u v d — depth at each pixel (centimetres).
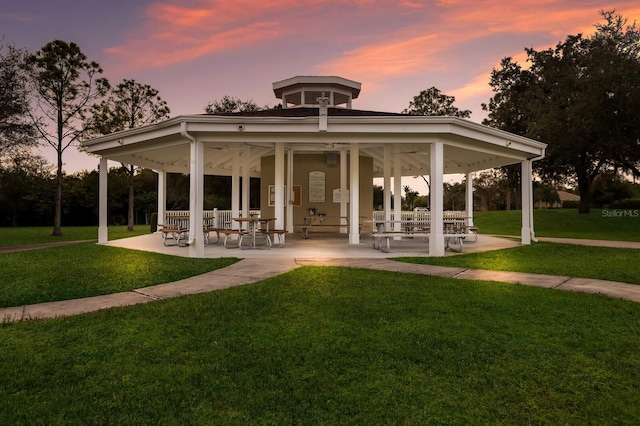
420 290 589
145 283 659
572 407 266
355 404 269
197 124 923
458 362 335
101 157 1303
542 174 2998
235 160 1454
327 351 356
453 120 930
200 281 668
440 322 437
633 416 254
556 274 749
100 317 455
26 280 684
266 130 936
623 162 2358
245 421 248
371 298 538
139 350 358
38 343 375
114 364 329
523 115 2789
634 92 1892
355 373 315
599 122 2023
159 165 1653
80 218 3575
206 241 1324
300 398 276
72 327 423
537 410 262
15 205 3253
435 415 256
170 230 1242
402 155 1565
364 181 1680
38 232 2355
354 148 1249
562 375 313
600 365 331
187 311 478
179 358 341
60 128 2052
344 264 830
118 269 787
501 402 273
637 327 425
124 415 254
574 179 3034
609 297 554
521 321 443
